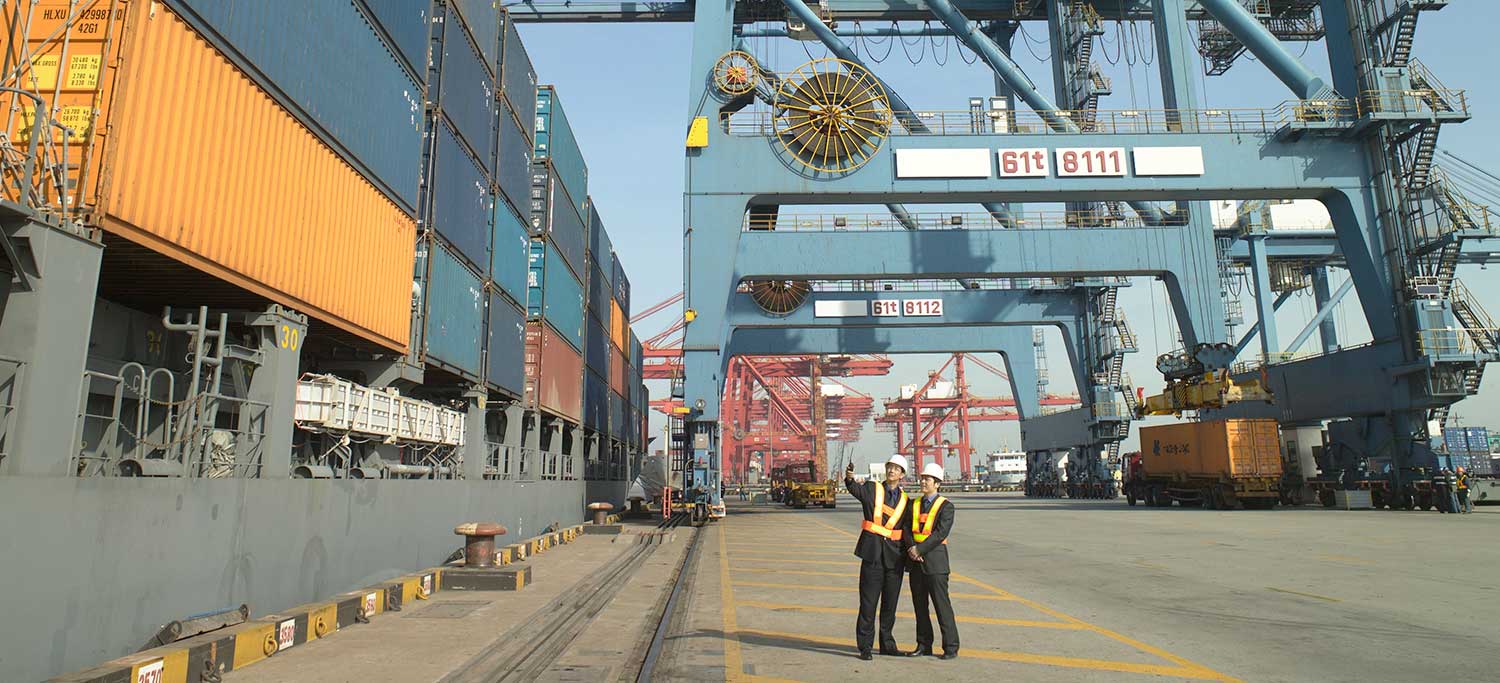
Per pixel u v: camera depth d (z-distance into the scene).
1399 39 29.33
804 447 148.75
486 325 17.11
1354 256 30.91
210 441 7.93
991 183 30.12
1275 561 15.05
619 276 40.59
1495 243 43.25
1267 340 45.84
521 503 19.17
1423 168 29.69
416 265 13.70
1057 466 58.41
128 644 6.39
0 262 6.16
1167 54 34.84
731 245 30.78
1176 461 39.00
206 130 7.93
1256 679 6.55
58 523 5.72
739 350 52.19
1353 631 8.55
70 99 6.84
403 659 7.13
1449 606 10.07
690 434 30.72
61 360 6.13
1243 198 31.45
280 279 9.27
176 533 7.02
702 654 7.55
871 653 7.48
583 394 28.23
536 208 22.41
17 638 5.37
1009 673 6.77
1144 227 35.31
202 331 8.06
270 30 9.04
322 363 12.83
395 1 12.58
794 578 13.52
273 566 8.61
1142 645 7.90
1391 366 30.45
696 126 31.14
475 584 11.54
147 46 7.11
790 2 36.59
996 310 47.00
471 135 16.20
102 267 7.82
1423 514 28.61
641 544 20.30
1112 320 46.75
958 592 11.59
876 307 46.00
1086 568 14.43
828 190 30.58
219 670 6.45
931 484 7.61
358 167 11.27
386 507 11.53
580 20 39.25
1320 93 30.19
